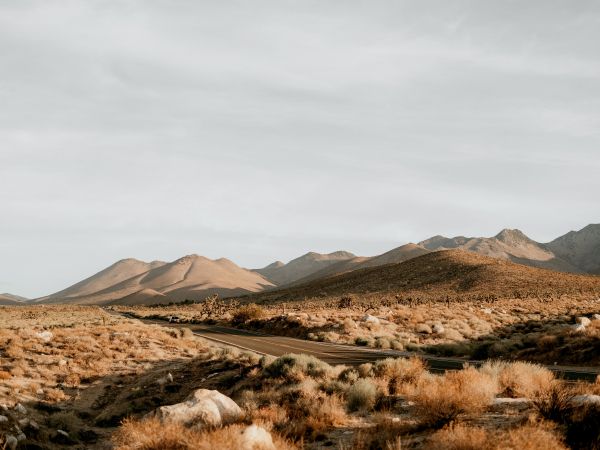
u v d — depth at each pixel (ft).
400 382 51.26
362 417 41.14
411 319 165.48
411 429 32.91
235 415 42.09
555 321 142.00
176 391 75.36
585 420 27.20
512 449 23.70
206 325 220.64
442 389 34.27
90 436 56.39
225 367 84.53
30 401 64.75
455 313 176.86
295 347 118.93
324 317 180.14
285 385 60.18
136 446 33.06
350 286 494.59
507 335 131.34
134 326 149.07
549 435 24.79
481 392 36.88
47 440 52.06
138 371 89.10
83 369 88.79
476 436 25.07
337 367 64.23
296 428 37.65
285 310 280.31
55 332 125.80
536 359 86.89
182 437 32.01
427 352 108.17
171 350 112.27
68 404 68.85
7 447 46.42
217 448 29.04
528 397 37.29
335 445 33.09
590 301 219.61
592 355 79.82
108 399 73.31
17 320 221.66
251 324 197.57
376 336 137.18
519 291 303.89
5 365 86.02
